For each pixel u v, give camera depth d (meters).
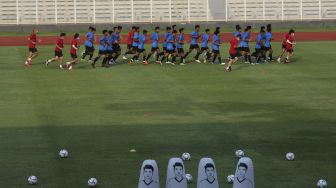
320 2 94.94
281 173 29.12
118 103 43.62
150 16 93.94
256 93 46.66
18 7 92.38
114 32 59.91
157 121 38.72
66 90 48.00
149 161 24.91
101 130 36.75
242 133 35.91
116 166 30.22
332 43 74.31
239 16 94.75
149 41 76.69
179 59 63.50
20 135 35.72
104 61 58.47
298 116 39.75
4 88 48.75
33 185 27.59
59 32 89.62
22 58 64.06
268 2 94.75
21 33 88.31
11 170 29.66
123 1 93.62
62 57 61.56
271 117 39.56
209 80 51.81
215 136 35.34
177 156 31.75
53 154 32.19
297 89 47.97
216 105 42.94
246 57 60.31
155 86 49.41
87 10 93.31
